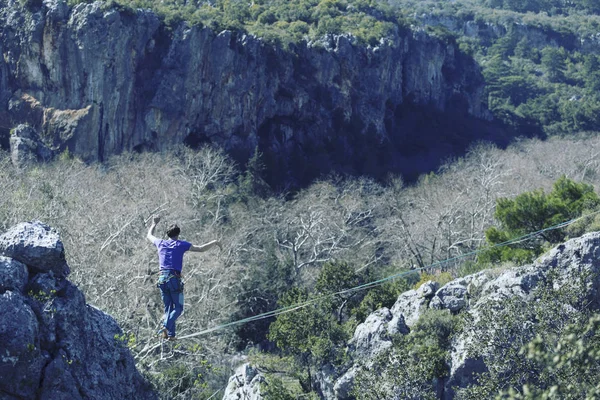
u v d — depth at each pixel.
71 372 14.92
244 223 70.00
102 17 104.50
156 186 70.56
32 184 59.81
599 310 28.66
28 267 15.37
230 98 114.38
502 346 26.52
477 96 162.25
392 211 81.69
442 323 32.91
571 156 104.69
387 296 43.06
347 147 128.75
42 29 104.62
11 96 105.75
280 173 114.69
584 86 185.50
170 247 15.48
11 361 14.20
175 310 15.14
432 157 136.38
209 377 38.12
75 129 102.75
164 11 116.19
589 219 43.47
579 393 16.67
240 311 52.59
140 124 108.56
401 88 147.38
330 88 129.62
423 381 29.78
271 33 122.75
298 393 36.59
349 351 35.56
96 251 42.66
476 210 66.88
